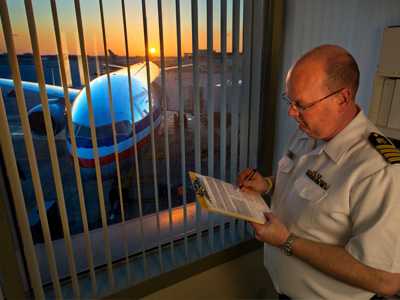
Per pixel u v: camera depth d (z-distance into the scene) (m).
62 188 1.11
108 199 1.36
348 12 1.68
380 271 0.70
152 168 1.36
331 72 0.75
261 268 1.78
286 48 1.57
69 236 1.19
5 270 1.12
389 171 0.71
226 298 1.58
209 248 1.70
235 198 1.02
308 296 0.96
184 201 1.46
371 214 0.72
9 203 1.15
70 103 1.04
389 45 1.45
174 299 1.55
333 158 0.84
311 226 0.87
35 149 1.10
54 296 1.33
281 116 1.69
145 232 1.55
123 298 1.43
